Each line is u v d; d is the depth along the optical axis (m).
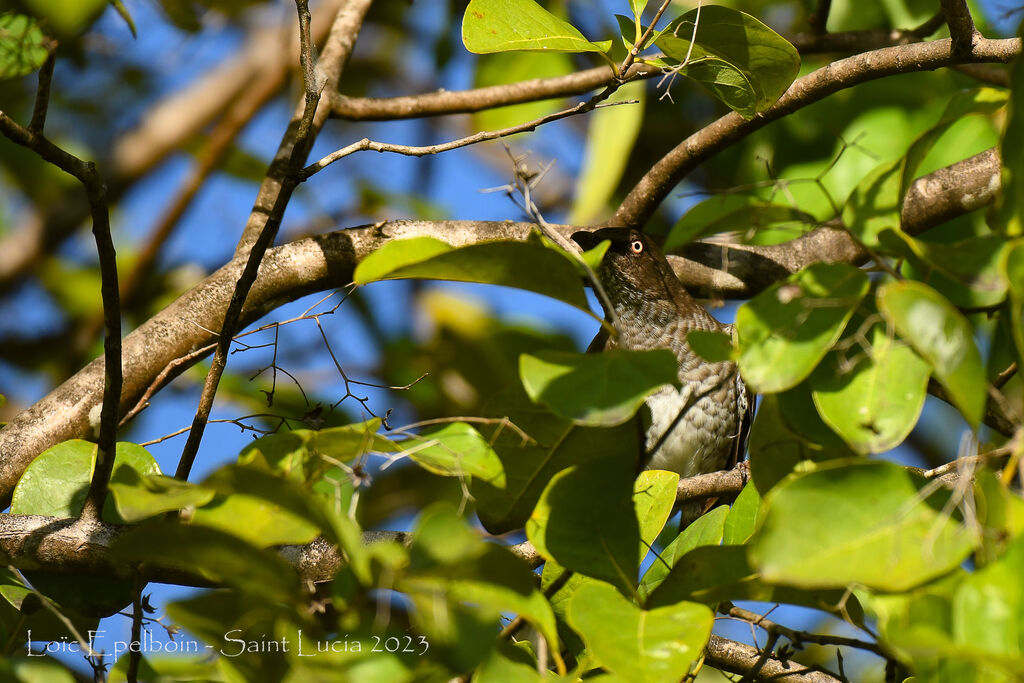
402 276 4.44
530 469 5.07
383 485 11.33
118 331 5.19
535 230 5.00
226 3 11.68
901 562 3.71
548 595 5.10
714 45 5.89
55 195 12.16
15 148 11.83
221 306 7.71
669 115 11.17
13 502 6.02
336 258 7.82
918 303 3.79
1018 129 4.19
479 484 5.13
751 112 6.25
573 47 5.74
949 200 7.57
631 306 9.33
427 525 3.79
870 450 4.10
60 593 5.69
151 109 12.34
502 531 5.20
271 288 7.77
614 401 4.07
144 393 7.56
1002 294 4.65
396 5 12.44
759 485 4.67
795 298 4.22
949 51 7.05
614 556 4.50
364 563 3.67
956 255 4.23
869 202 4.93
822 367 4.29
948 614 3.76
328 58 9.08
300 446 4.46
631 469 4.61
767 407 4.62
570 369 4.18
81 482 6.12
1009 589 3.56
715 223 4.94
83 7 9.30
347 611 3.95
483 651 3.89
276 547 5.41
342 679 3.91
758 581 4.26
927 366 4.21
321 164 5.46
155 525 3.76
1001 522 3.83
